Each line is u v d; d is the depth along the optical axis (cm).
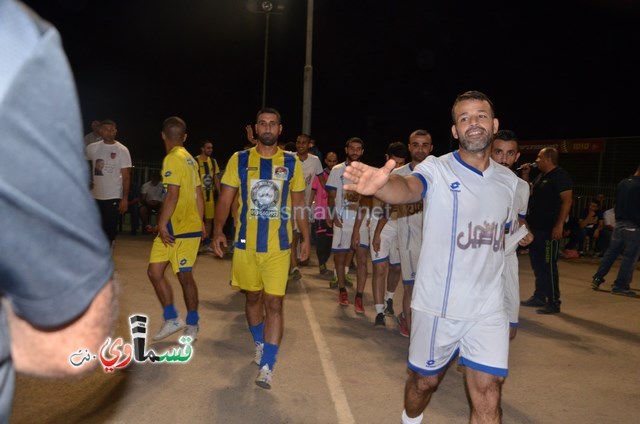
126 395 410
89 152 824
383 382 464
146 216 1426
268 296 447
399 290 880
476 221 312
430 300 317
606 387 480
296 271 904
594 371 523
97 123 955
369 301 780
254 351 530
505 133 528
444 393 451
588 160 1605
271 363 438
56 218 67
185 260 534
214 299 740
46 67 66
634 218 909
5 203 63
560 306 811
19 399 392
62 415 371
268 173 463
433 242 317
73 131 69
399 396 434
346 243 738
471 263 312
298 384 451
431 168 320
